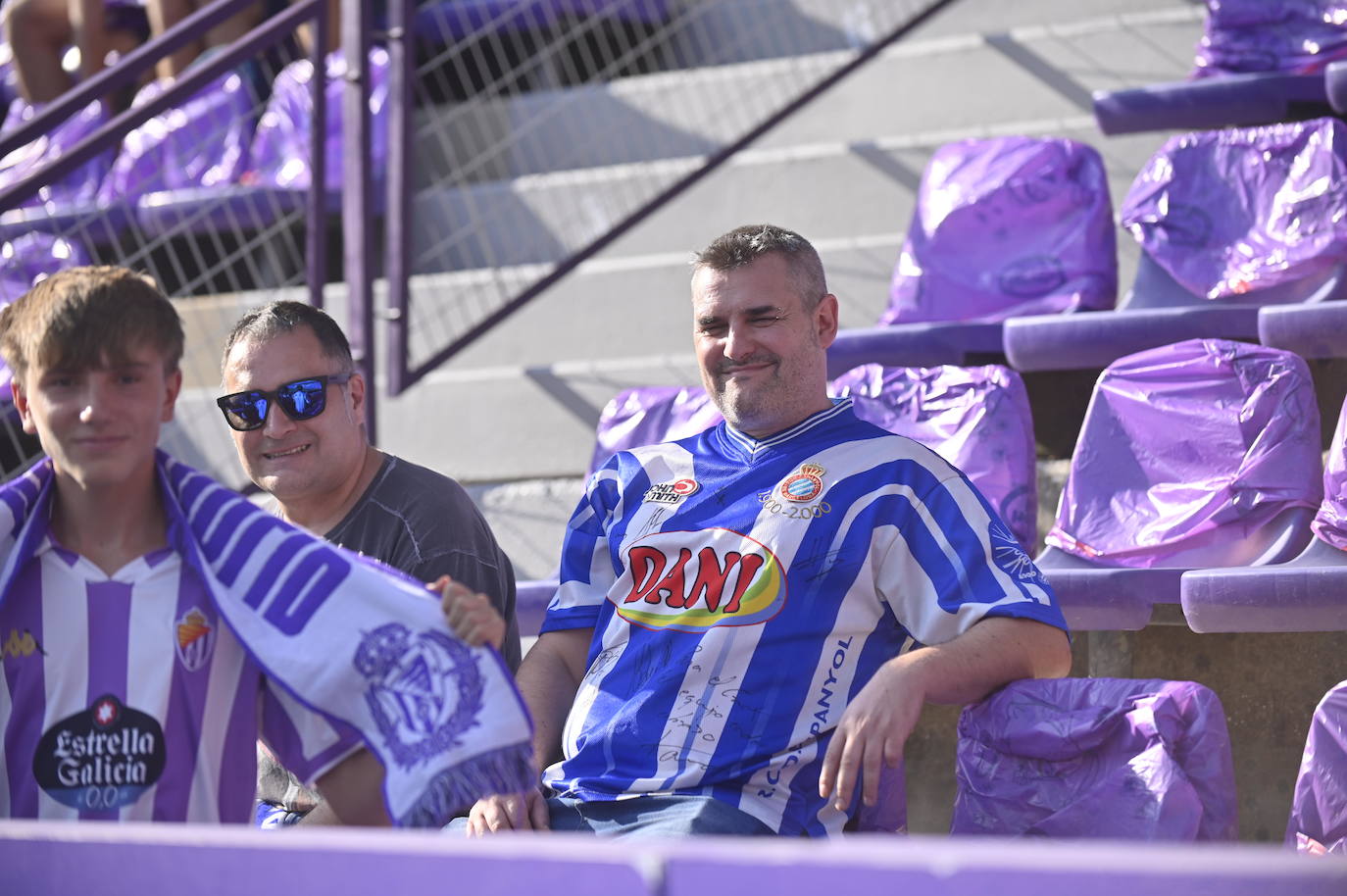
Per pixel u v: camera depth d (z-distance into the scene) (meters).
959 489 7.29
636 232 14.62
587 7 16.41
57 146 17.08
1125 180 13.16
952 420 9.88
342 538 7.76
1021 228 11.48
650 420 10.76
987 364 11.33
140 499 5.50
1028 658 6.71
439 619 5.26
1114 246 11.40
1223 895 3.15
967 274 11.53
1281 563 8.75
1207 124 12.41
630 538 7.70
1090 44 14.15
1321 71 12.23
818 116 15.04
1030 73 14.33
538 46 16.81
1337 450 8.62
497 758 5.08
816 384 7.87
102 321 5.19
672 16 16.98
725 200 14.36
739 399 7.77
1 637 5.39
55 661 5.34
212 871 3.99
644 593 7.50
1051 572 8.89
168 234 13.66
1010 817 6.37
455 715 5.13
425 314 14.26
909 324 11.60
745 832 6.73
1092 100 13.82
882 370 10.26
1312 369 10.18
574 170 15.97
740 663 7.10
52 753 5.29
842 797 6.39
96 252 15.16
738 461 7.78
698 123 15.48
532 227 15.03
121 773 5.27
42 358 5.20
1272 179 10.83
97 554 5.46
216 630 5.45
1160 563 9.10
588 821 6.96
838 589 7.16
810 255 7.96
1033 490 9.64
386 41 11.82
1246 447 9.10
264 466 7.71
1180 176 11.12
